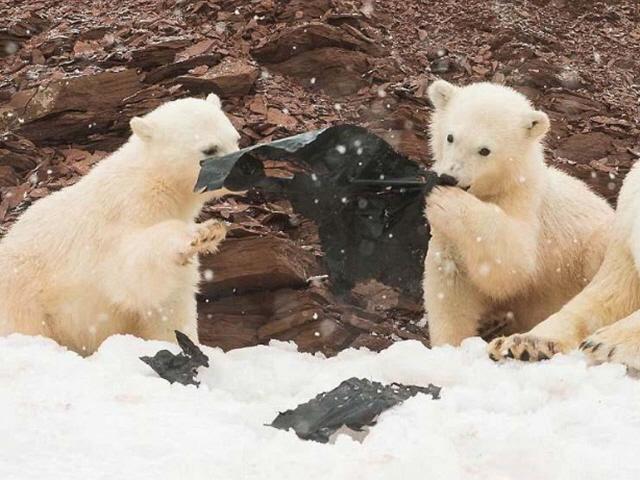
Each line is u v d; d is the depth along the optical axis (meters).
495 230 11.85
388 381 9.23
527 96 20.75
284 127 17.83
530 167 13.00
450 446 6.41
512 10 23.00
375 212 11.01
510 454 6.37
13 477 5.99
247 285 15.22
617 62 22.67
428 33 21.86
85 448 6.55
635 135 20.03
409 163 10.91
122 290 11.66
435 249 12.85
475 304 13.14
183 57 18.84
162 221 12.15
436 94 13.73
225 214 15.78
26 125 17.86
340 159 10.55
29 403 7.41
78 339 12.40
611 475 6.25
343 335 15.18
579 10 24.48
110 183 12.38
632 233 10.70
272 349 11.73
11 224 16.23
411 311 15.84
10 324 12.16
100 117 18.02
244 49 19.64
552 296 13.47
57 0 21.78
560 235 13.38
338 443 6.56
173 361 9.53
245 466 6.21
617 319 10.95
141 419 7.19
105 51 19.48
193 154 12.18
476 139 12.52
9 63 19.83
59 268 12.26
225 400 8.30
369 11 21.34
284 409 7.96
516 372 9.14
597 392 8.31
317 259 15.74
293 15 20.28
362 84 19.42
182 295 12.21
